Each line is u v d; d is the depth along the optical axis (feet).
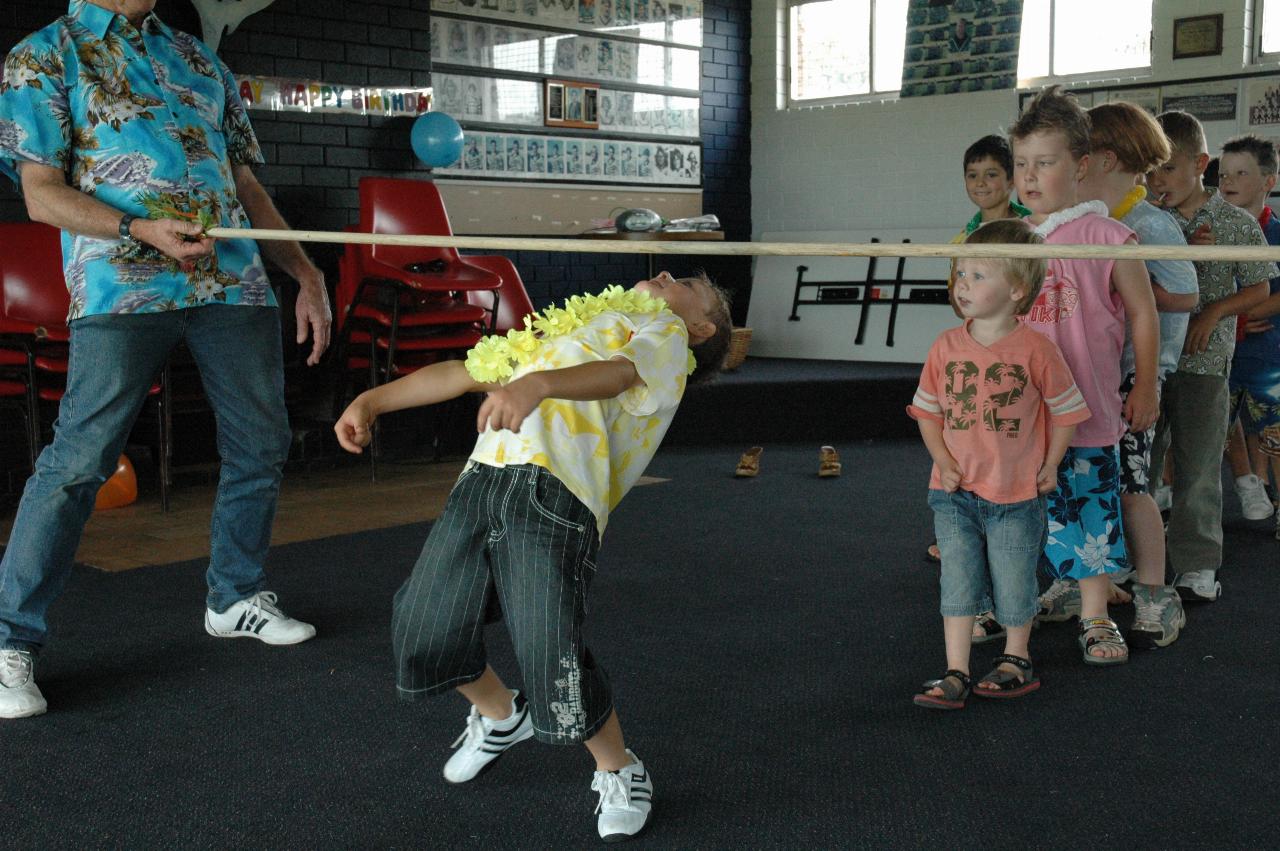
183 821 6.24
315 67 18.16
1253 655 8.96
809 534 13.24
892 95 26.94
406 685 5.82
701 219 22.58
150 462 16.81
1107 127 9.14
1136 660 8.89
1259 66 22.36
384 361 17.16
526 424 5.73
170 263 8.15
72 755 7.12
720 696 8.11
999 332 7.96
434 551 5.81
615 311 6.11
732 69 27.91
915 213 26.30
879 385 21.53
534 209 23.70
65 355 14.17
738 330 23.41
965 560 8.00
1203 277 10.44
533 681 5.57
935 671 8.61
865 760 7.02
